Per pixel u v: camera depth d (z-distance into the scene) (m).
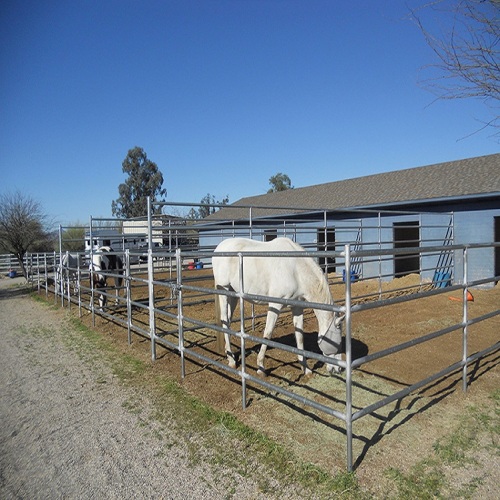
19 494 2.50
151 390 4.12
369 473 2.54
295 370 4.48
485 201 10.09
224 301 4.71
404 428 3.11
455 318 6.83
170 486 2.52
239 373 3.52
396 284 11.33
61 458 2.90
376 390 3.85
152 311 5.10
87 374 4.73
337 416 2.59
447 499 2.29
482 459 2.67
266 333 4.21
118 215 49.75
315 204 15.70
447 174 13.02
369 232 13.06
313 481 2.48
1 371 5.00
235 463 2.74
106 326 7.30
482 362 4.60
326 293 3.98
